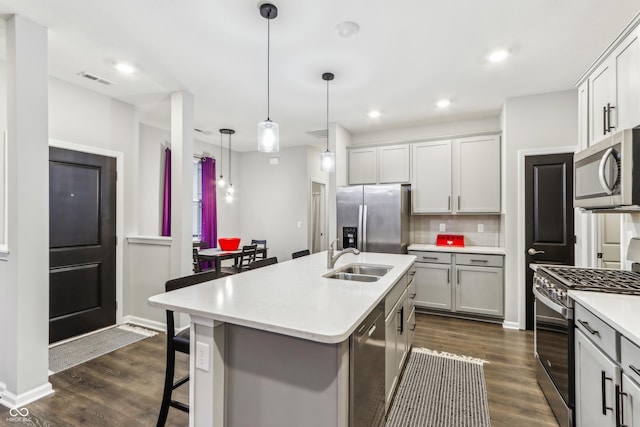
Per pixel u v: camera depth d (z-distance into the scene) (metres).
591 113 2.28
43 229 2.19
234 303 1.51
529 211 3.38
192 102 3.43
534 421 1.92
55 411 2.02
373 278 2.36
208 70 2.86
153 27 2.19
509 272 3.50
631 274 2.02
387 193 4.06
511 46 2.43
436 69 2.82
